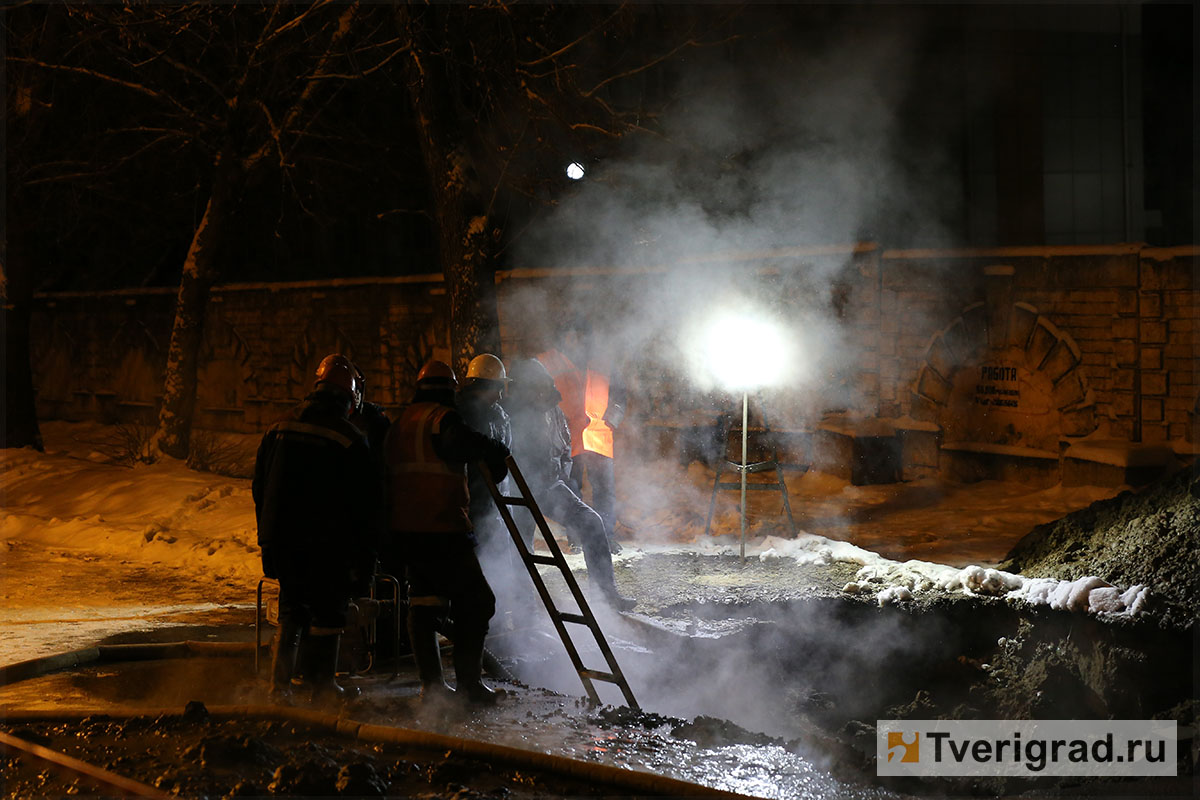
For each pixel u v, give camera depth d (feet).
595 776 16.48
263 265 84.33
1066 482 42.80
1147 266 41.63
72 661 24.12
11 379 61.46
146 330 82.84
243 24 55.36
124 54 57.88
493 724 19.84
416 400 20.84
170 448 56.49
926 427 48.11
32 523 43.75
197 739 18.17
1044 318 44.75
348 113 67.82
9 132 59.41
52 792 16.11
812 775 17.79
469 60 45.88
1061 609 26.96
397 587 23.15
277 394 74.38
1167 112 62.34
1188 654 25.00
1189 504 29.48
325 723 18.84
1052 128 62.54
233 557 36.45
